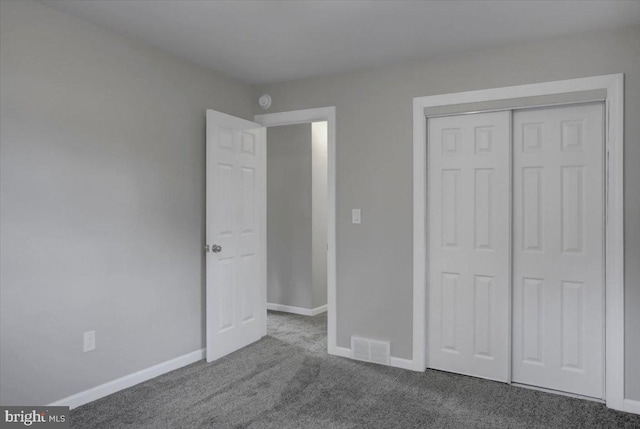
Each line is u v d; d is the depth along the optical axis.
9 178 2.27
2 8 2.23
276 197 5.19
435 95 3.20
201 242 3.47
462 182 3.18
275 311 5.15
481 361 3.12
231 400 2.73
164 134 3.14
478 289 3.13
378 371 3.25
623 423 2.47
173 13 2.51
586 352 2.82
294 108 3.79
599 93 2.69
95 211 2.68
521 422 2.48
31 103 2.35
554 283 2.91
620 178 2.63
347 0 2.34
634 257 2.61
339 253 3.60
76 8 2.45
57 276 2.48
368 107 3.46
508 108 2.96
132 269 2.92
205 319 3.51
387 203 3.39
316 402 2.72
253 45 2.99
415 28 2.69
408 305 3.31
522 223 3.01
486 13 2.48
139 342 2.97
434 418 2.52
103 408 2.59
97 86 2.69
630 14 2.47
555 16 2.50
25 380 2.34
